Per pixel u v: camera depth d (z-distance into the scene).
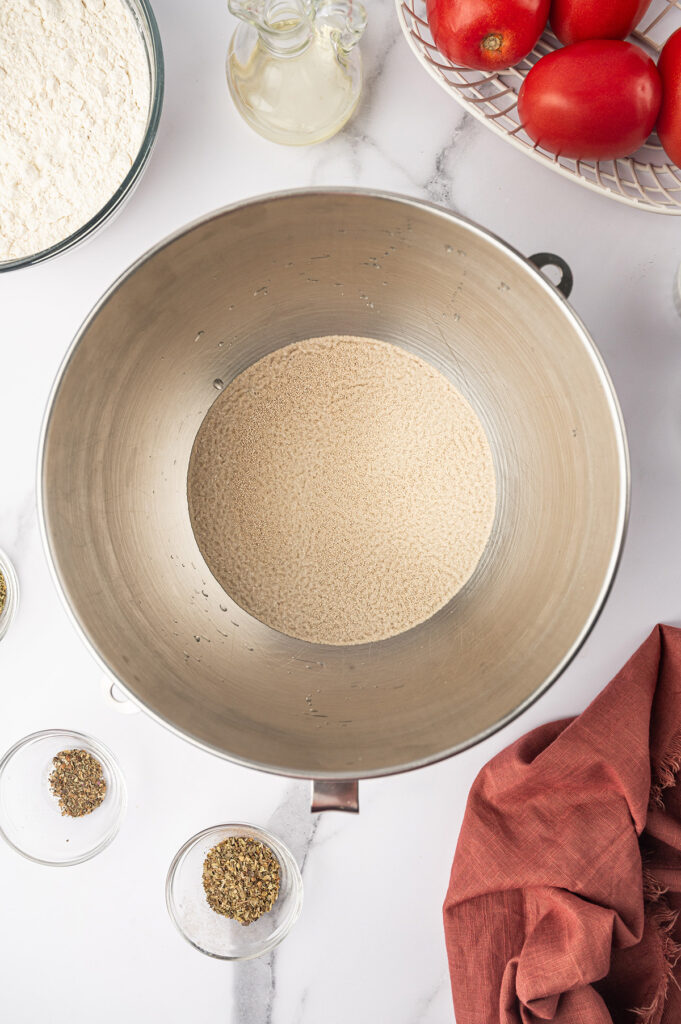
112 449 0.77
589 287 0.81
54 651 0.84
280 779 0.86
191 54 0.79
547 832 0.82
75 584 0.70
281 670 0.82
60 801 0.85
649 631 0.84
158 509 0.82
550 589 0.76
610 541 0.69
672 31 0.78
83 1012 0.87
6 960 0.87
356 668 0.83
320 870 0.87
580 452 0.74
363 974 0.87
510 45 0.68
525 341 0.75
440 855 0.87
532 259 0.73
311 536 0.86
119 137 0.76
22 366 0.81
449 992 0.87
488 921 0.84
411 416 0.86
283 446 0.86
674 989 0.85
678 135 0.69
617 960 0.85
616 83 0.66
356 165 0.80
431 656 0.82
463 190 0.81
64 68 0.76
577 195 0.80
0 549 0.82
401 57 0.79
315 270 0.78
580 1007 0.81
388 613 0.84
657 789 0.84
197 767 0.86
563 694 0.84
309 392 0.86
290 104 0.73
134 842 0.86
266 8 0.66
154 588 0.79
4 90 0.76
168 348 0.78
